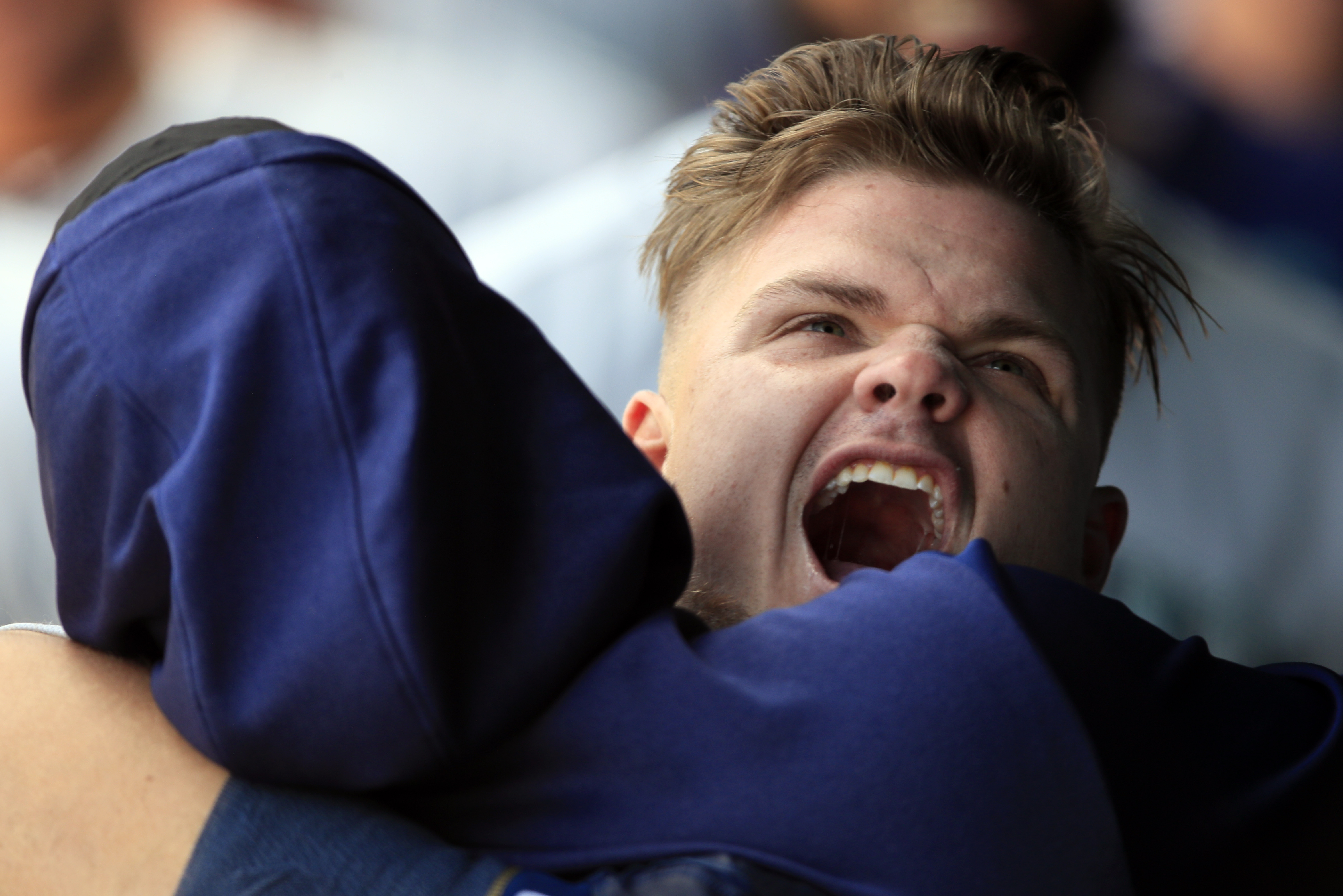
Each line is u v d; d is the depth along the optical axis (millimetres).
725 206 3684
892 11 6852
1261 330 7059
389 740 1704
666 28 7133
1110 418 3887
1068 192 3674
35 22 6672
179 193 2018
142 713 2043
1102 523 4102
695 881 1624
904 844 1718
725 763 1767
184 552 1762
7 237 6727
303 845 1789
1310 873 2213
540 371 2068
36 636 2262
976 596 1987
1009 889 1735
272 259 1895
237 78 7078
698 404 3324
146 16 6871
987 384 3188
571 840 1776
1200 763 2205
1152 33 6852
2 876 1839
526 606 1850
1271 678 2490
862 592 2033
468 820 1886
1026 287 3285
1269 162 6977
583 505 1929
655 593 2062
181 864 1819
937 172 3428
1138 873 2037
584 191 7133
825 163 3477
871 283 3188
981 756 1784
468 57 7199
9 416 6566
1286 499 6977
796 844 1709
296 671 1706
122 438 1932
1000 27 6754
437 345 1895
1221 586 6949
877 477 3098
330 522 1754
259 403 1819
